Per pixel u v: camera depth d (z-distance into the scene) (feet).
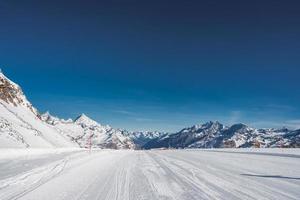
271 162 86.48
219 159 98.84
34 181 44.24
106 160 91.81
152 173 58.03
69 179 47.37
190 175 55.21
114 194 36.22
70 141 416.05
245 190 39.68
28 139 243.60
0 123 213.46
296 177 53.06
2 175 49.34
